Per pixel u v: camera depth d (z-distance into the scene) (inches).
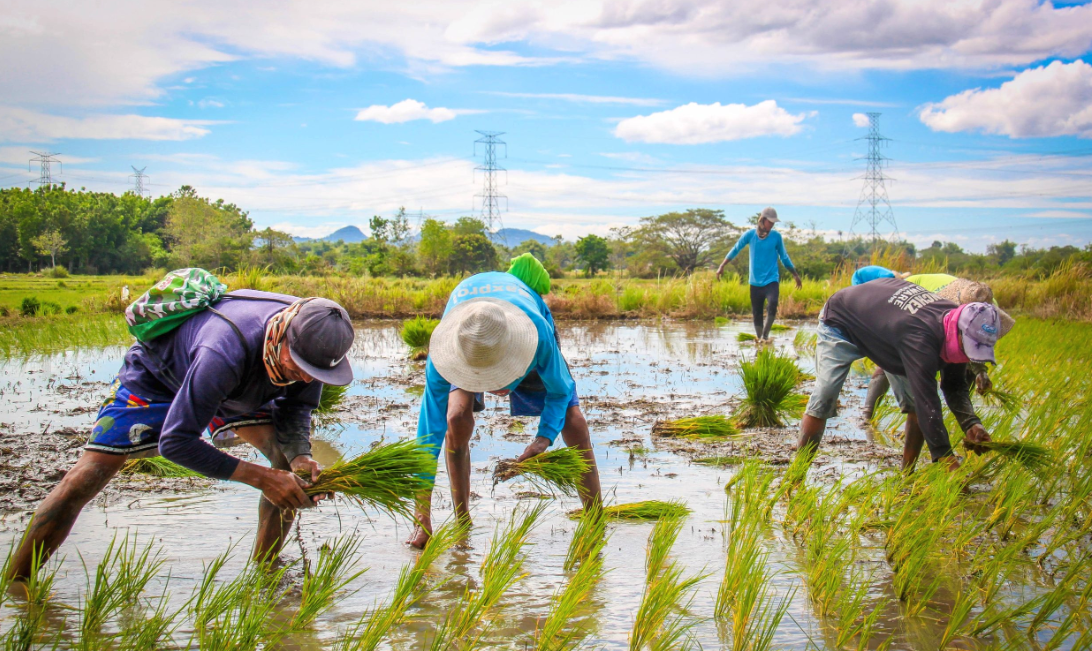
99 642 127.7
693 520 198.8
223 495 215.0
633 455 263.1
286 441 157.0
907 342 208.8
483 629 139.3
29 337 569.6
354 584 157.9
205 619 127.4
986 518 198.7
